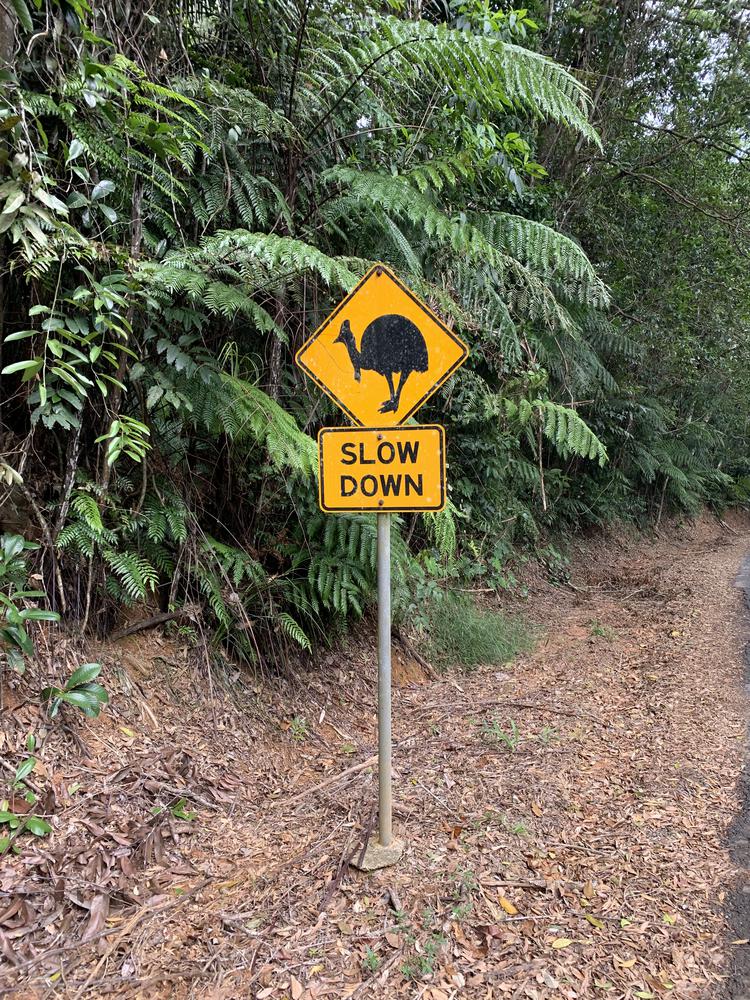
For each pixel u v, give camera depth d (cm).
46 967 211
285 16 404
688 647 610
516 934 233
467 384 629
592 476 1178
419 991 208
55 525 313
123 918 237
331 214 416
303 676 443
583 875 268
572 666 568
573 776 354
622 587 925
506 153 598
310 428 448
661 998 207
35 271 265
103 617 345
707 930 239
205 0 397
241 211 372
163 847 275
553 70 414
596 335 948
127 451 296
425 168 449
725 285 1297
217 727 360
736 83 1055
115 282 285
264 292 373
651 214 1156
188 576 386
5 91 261
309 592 452
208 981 211
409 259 414
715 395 1614
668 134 1098
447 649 573
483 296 510
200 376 333
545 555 941
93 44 292
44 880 239
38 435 321
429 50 399
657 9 967
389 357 259
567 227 989
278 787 347
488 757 378
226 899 252
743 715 445
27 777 269
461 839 289
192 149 335
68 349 271
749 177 1205
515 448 796
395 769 363
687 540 1500
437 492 254
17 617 274
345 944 227
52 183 262
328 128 439
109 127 302
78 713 305
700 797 334
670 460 1425
